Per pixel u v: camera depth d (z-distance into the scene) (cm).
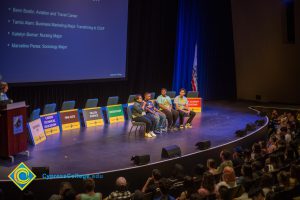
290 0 1590
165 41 1540
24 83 1109
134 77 1463
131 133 1080
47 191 686
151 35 1491
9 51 1066
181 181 658
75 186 704
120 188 603
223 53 1733
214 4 1666
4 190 671
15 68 1084
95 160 817
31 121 957
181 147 926
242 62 1753
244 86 1762
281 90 1669
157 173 640
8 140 773
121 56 1343
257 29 1692
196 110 1416
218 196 552
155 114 1070
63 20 1178
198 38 1623
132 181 765
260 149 830
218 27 1695
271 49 1669
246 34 1723
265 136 1186
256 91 1730
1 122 773
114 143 965
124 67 1358
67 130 1112
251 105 1592
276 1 1625
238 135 1041
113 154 864
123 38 1340
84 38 1236
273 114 1303
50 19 1147
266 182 598
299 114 1445
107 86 1389
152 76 1516
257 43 1702
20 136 810
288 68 1639
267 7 1653
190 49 1594
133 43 1442
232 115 1353
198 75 1658
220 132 1091
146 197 559
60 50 1181
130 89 1456
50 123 1062
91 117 1177
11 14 1059
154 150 900
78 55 1227
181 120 1146
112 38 1310
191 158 860
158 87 1539
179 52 1562
